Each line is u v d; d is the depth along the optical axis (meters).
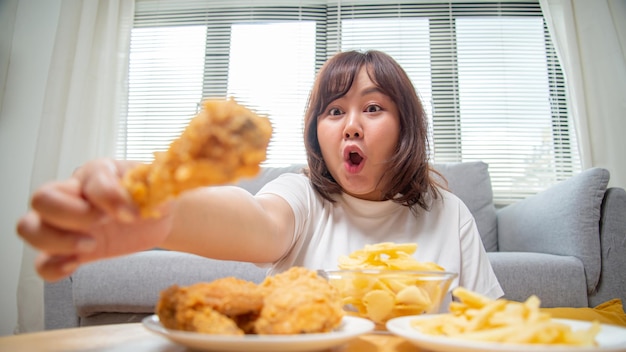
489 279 0.64
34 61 1.69
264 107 1.73
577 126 1.50
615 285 0.95
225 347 0.22
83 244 0.20
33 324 1.32
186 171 0.18
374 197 0.69
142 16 1.85
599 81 1.50
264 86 1.76
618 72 1.49
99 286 1.02
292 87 1.75
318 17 1.81
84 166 0.20
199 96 1.77
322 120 0.66
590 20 1.55
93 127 1.61
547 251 1.08
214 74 1.79
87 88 1.63
